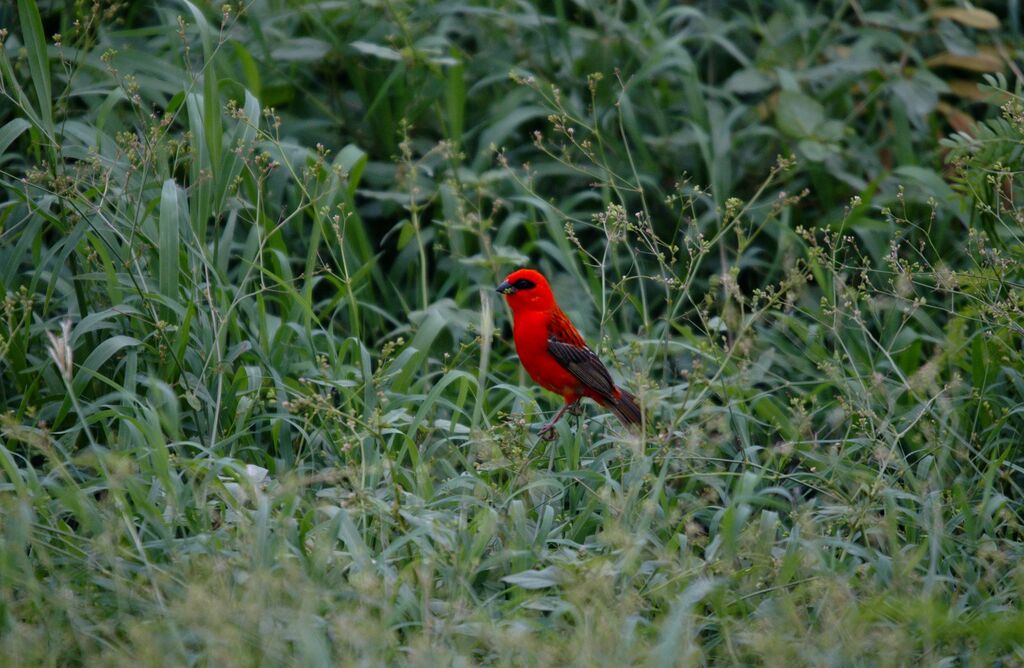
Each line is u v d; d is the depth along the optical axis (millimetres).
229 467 8383
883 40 15492
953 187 11641
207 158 11094
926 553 8758
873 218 14430
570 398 10219
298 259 12766
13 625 6965
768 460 9211
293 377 10742
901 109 14711
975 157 11172
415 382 11797
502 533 8453
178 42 14141
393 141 14547
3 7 13656
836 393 11609
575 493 9383
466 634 7137
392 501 8688
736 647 7570
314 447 9812
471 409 11930
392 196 13195
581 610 7148
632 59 15125
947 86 14844
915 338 11633
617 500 8695
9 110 12938
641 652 6914
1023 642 7543
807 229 14484
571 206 14086
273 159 12984
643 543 7512
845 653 7203
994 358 10688
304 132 14562
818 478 9445
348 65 14664
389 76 14680
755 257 14688
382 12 14688
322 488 9320
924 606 7496
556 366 9930
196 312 10312
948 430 9594
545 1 16328
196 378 10148
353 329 10781
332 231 12641
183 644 6996
